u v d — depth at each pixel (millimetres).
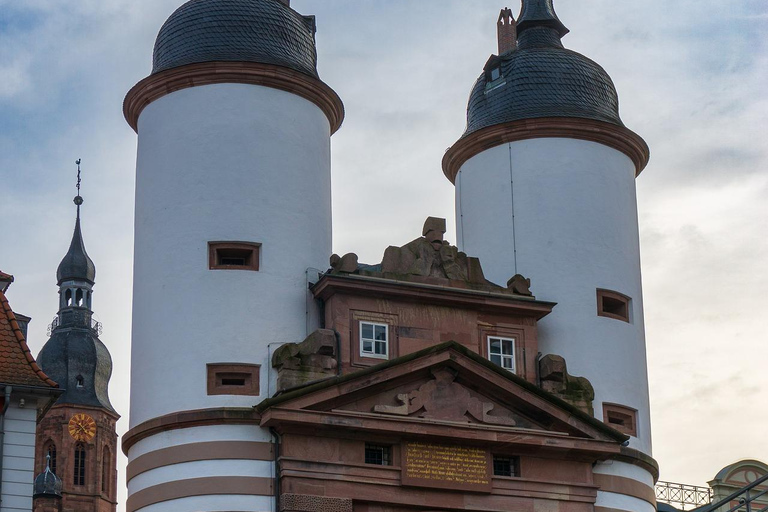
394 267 41469
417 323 41250
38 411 36750
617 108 48375
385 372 39219
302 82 43000
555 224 45562
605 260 45469
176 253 41156
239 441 38844
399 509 39000
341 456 38656
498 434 39969
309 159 42906
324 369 39562
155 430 39750
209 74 42281
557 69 47594
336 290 40375
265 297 40688
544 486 40656
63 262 134625
